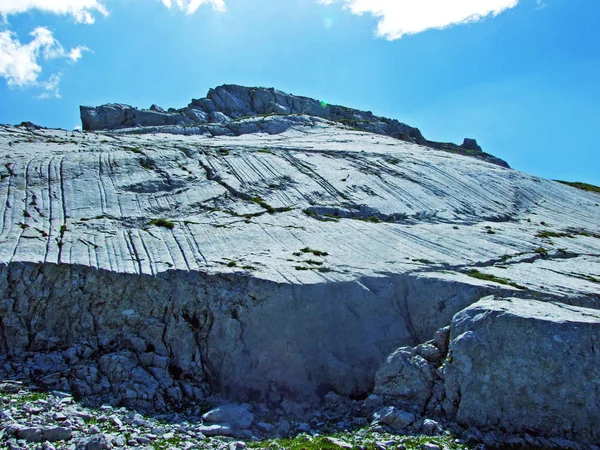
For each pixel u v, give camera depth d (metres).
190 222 27.31
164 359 18.98
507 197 39.94
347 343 19.47
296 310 19.55
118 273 20.62
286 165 39.44
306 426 16.11
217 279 20.58
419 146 59.81
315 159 42.12
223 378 18.84
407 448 13.59
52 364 18.45
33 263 20.41
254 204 31.09
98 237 24.08
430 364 16.91
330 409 17.47
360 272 21.56
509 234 29.81
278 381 18.73
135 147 40.78
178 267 21.30
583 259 26.27
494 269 23.06
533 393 15.34
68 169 32.59
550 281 21.58
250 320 19.50
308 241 25.58
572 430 14.84
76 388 17.19
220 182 34.06
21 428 13.63
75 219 26.22
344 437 14.80
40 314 19.84
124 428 14.81
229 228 26.75
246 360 19.03
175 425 15.60
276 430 15.98
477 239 27.95
